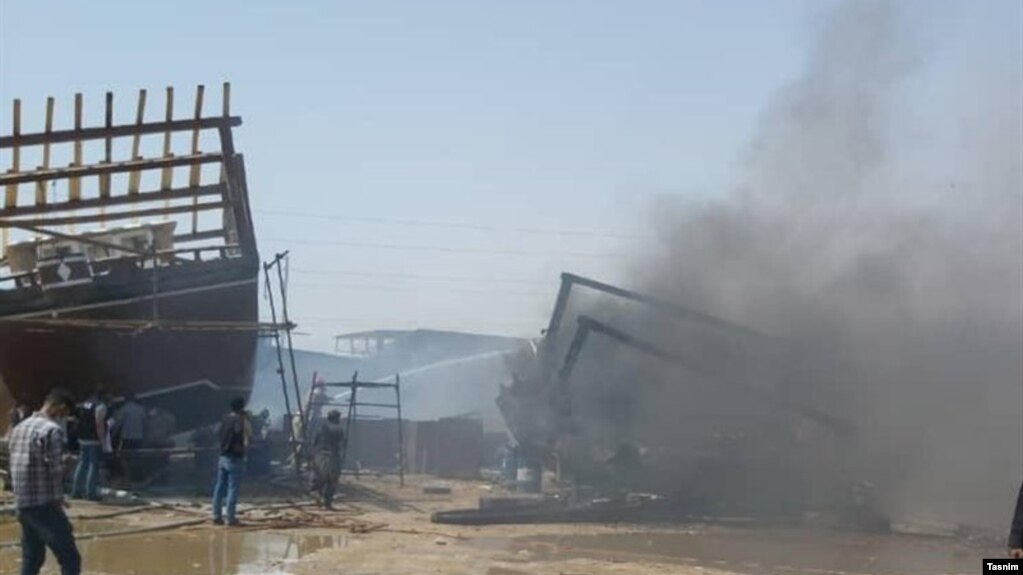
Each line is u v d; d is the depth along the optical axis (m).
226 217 26.44
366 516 20.03
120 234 25.38
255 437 24.86
